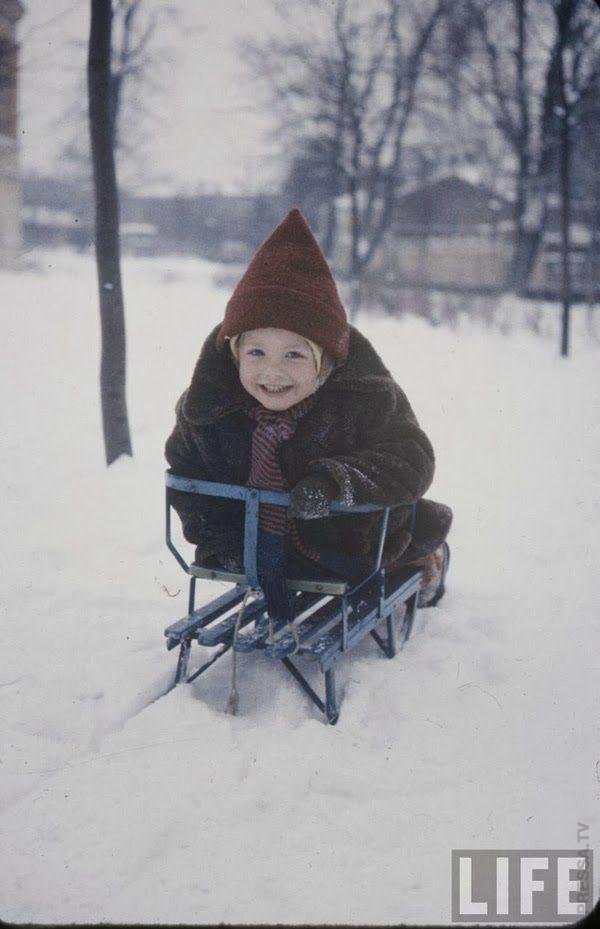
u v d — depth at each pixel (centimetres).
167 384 1027
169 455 315
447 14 2855
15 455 658
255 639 297
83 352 1224
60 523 509
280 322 277
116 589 416
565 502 590
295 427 295
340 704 306
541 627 382
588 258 2836
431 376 1206
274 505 293
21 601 398
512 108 3022
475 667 338
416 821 245
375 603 319
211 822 241
